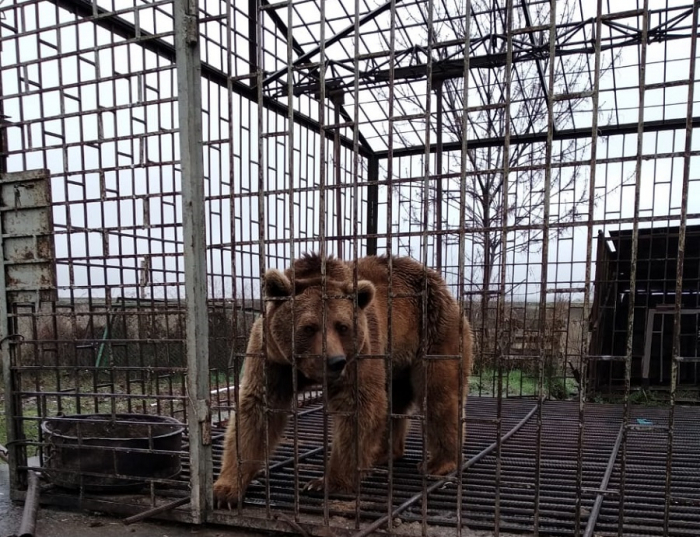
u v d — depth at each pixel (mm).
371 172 9750
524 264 8859
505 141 2594
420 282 4836
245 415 3629
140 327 4348
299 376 3959
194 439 3191
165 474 3684
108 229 3398
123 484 3557
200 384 3201
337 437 3762
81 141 3451
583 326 2531
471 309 8000
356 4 2777
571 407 7223
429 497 3605
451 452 4453
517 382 9328
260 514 3264
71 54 3432
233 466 3564
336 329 3584
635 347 8797
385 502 3529
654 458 4734
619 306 8914
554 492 3688
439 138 7598
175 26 3102
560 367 9648
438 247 5824
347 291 3775
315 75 7539
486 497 3619
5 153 3666
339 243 6652
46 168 3537
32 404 6676
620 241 8383
